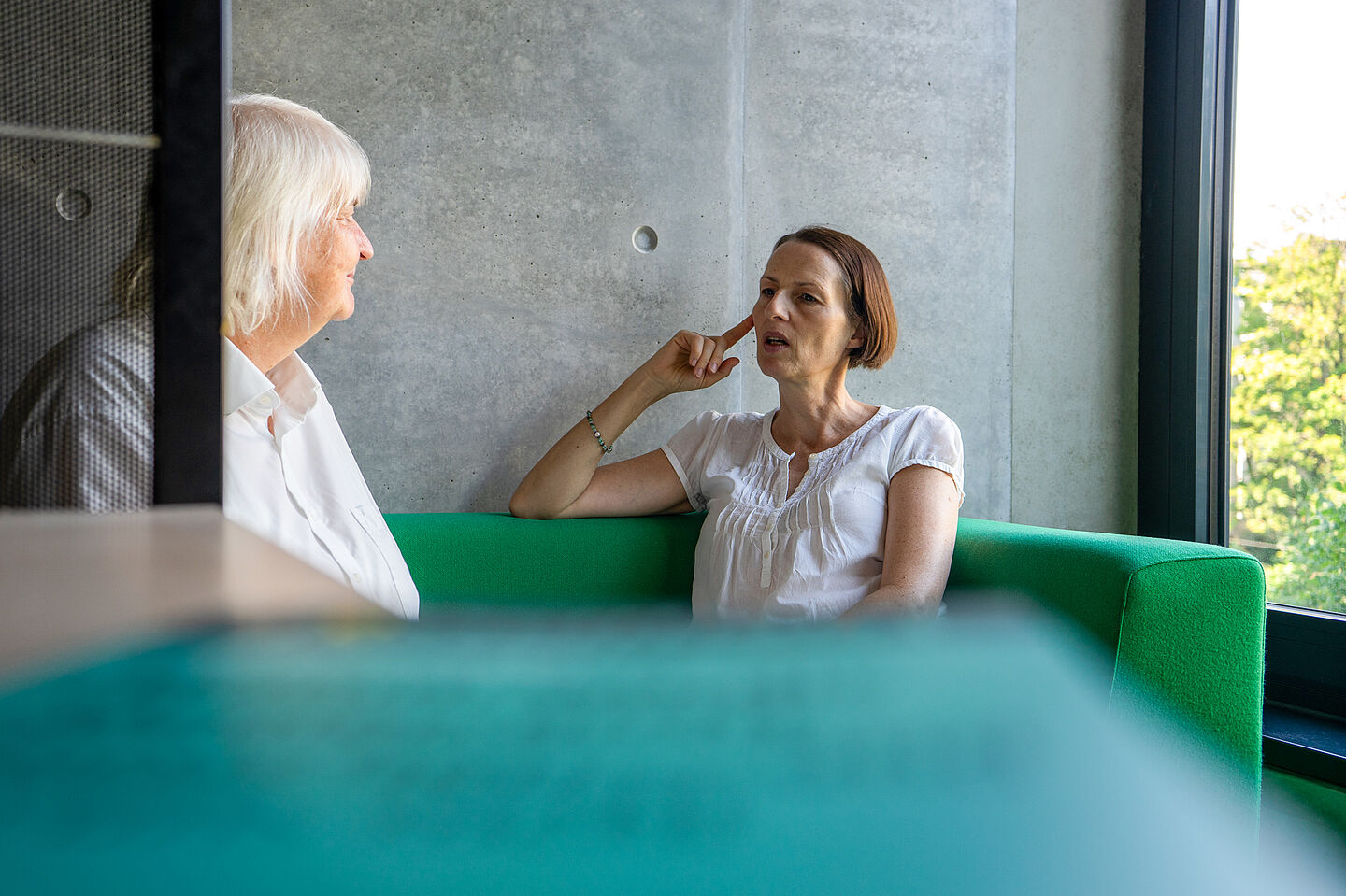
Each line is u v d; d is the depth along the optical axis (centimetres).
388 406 188
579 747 8
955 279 226
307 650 8
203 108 61
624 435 202
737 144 208
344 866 7
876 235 220
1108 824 8
